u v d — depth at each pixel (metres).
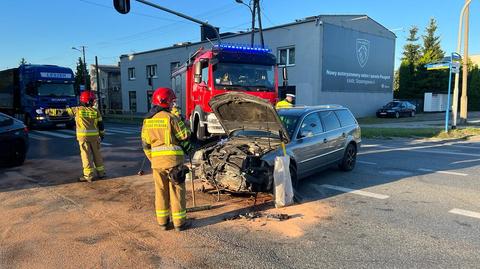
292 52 29.09
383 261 3.88
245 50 11.13
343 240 4.43
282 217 5.21
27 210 5.66
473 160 9.90
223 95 6.19
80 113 7.48
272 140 6.64
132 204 5.95
